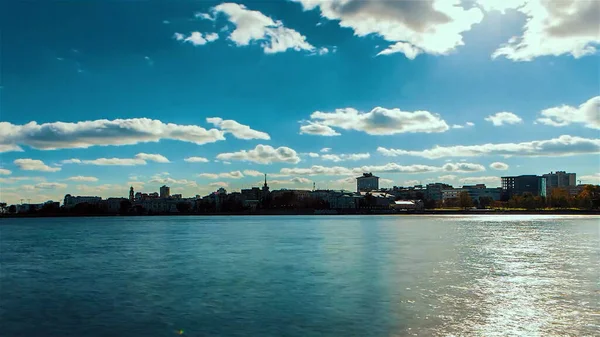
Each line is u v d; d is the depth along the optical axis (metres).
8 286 47.53
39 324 32.78
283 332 30.05
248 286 45.66
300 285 45.88
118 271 57.59
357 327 30.84
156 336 29.67
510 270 54.50
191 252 80.62
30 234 148.75
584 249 78.75
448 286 44.50
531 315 33.25
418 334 29.25
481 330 29.89
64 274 55.62
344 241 100.75
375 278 49.56
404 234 123.44
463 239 103.56
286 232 139.12
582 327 30.31
